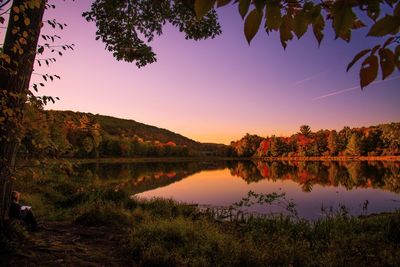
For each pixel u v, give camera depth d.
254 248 7.41
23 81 5.06
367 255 7.00
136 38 9.52
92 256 6.22
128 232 8.45
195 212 14.83
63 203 15.23
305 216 15.71
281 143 153.38
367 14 1.00
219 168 75.69
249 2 0.98
